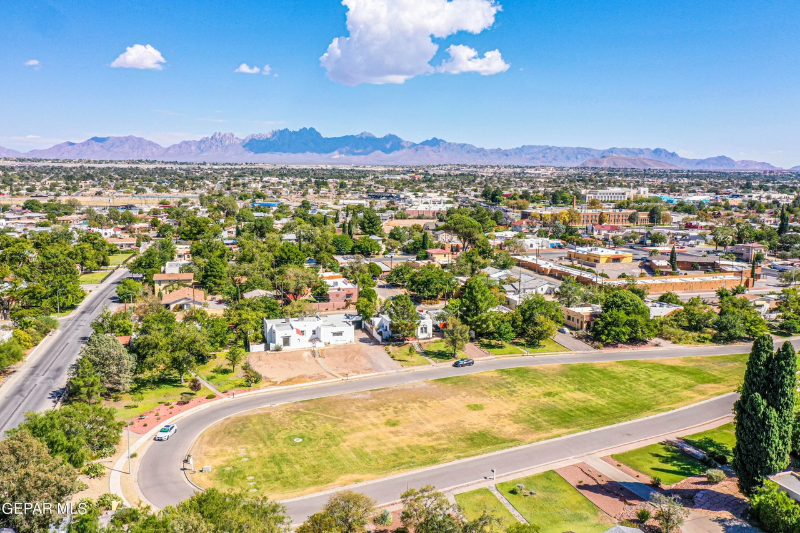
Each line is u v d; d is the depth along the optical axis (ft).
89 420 262.06
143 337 362.74
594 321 467.52
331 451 273.33
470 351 433.07
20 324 420.36
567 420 312.91
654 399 343.87
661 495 219.20
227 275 594.24
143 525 177.47
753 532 206.80
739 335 463.42
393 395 345.51
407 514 200.44
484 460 266.57
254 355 417.08
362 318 488.85
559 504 229.45
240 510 181.57
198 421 303.68
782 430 223.92
